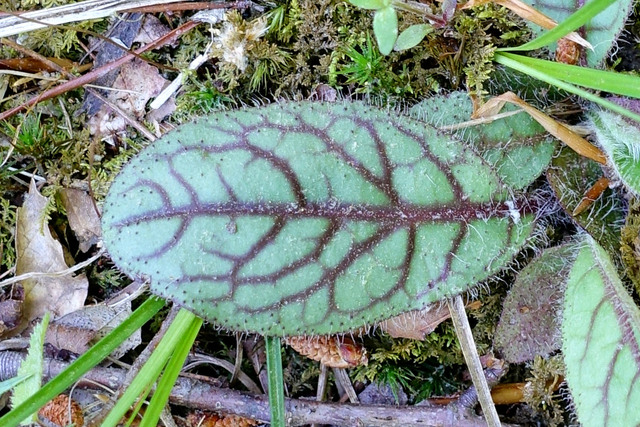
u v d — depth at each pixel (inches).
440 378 7.1
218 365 7.3
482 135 6.6
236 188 6.1
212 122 6.1
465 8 6.5
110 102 7.3
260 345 7.3
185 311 6.3
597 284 6.3
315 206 6.2
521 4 6.4
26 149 7.2
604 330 6.2
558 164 6.7
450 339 7.0
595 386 6.2
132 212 6.0
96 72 7.2
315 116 6.2
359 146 6.2
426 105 6.6
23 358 7.0
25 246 7.2
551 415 6.9
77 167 7.3
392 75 6.9
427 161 6.3
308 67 7.0
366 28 6.9
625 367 6.1
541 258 6.6
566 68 6.1
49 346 7.1
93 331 7.1
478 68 6.7
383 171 6.3
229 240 6.0
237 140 6.1
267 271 6.1
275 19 6.9
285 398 6.9
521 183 6.6
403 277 6.3
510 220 6.5
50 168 7.3
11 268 7.2
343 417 6.8
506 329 6.6
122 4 7.0
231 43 6.9
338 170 6.2
